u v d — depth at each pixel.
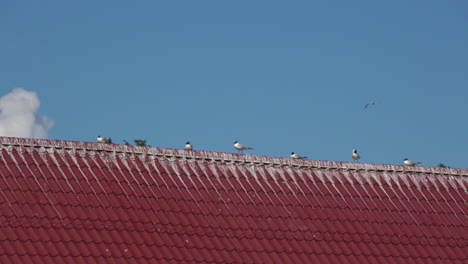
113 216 27.67
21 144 28.95
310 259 28.45
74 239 26.50
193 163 30.73
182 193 29.44
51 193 27.72
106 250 26.52
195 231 28.14
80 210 27.50
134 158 30.11
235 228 28.70
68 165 28.95
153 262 26.67
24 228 26.31
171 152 30.77
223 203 29.53
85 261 26.02
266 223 29.25
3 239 25.75
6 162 28.22
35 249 25.80
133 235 27.31
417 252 29.88
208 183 30.17
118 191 28.64
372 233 30.09
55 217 26.98
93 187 28.48
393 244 29.92
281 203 30.23
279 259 28.09
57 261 25.72
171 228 27.97
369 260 29.06
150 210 28.36
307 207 30.38
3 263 25.11
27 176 27.98
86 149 29.69
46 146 29.22
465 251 30.42
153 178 29.66
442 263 29.72
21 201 27.09
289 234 29.09
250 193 30.28
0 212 26.50
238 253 27.89
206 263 27.23
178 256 27.11
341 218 30.34
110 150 29.98
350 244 29.42
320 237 29.34
